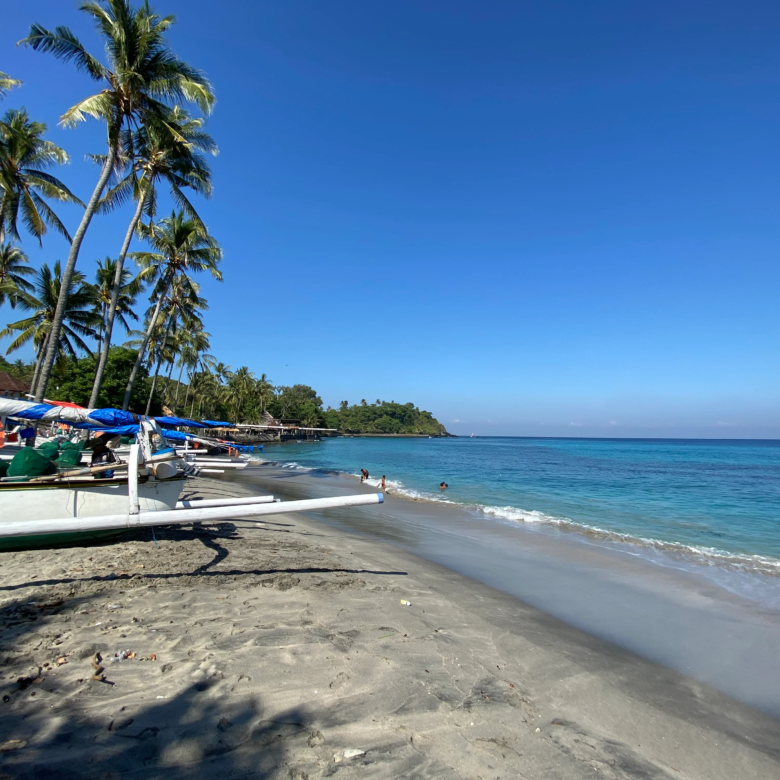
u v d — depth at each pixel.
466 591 6.93
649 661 5.01
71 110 14.38
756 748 3.58
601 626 5.97
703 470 38.06
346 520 13.37
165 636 4.28
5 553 6.82
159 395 47.59
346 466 39.22
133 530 7.87
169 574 6.05
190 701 3.30
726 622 6.24
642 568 8.87
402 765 2.86
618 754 3.29
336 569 7.14
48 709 3.10
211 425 33.06
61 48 14.59
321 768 2.76
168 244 26.38
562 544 10.83
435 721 3.38
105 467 7.57
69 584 5.48
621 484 26.34
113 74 15.42
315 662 4.02
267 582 6.04
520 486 24.95
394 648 4.48
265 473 29.28
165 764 2.69
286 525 11.30
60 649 3.92
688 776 3.15
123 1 15.11
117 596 5.20
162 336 38.94
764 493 22.39
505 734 3.34
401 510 15.69
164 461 7.65
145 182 19.27
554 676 4.40
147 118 16.30
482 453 66.25
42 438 17.05
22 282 28.31
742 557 9.81
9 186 19.11
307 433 119.12
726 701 4.29
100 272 29.53
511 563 9.02
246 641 4.29
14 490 6.93
